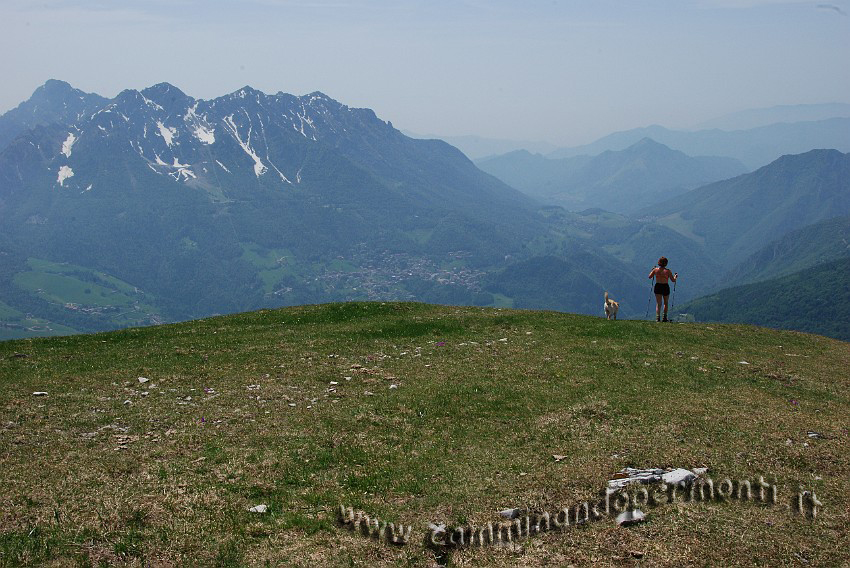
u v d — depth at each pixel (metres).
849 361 35.97
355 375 28.77
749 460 18.73
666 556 13.50
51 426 21.36
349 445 20.02
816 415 24.05
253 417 22.66
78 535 13.94
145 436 20.56
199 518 14.98
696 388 27.45
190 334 38.72
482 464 18.53
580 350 34.16
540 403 24.64
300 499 16.17
